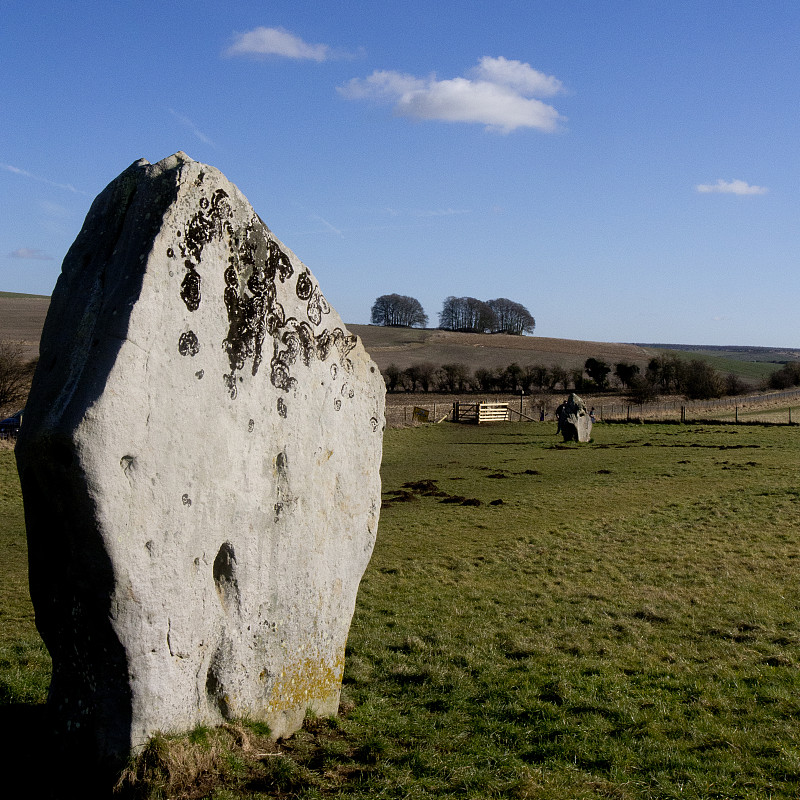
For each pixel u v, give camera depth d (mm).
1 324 89688
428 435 46969
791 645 10406
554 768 6641
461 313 152625
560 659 9938
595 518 21094
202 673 6047
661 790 6246
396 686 8883
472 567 15766
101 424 5117
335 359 7398
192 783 5539
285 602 6773
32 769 5770
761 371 128375
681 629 11359
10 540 18000
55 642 5758
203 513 5945
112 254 5848
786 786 6348
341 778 6090
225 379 6141
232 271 6211
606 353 119250
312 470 7035
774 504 21906
